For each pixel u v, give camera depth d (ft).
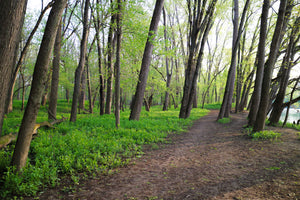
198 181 13.17
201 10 49.08
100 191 11.75
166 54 43.78
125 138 24.50
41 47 12.09
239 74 81.05
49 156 16.15
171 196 11.14
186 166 16.46
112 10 29.76
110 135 25.80
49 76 55.16
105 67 54.65
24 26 59.36
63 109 79.00
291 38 34.09
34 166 13.64
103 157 17.70
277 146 21.06
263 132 26.78
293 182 11.82
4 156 14.98
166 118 52.44
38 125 24.03
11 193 10.66
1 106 12.27
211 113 88.28
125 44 40.19
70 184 12.53
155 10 39.68
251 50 78.74
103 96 56.65
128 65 51.26
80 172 14.40
